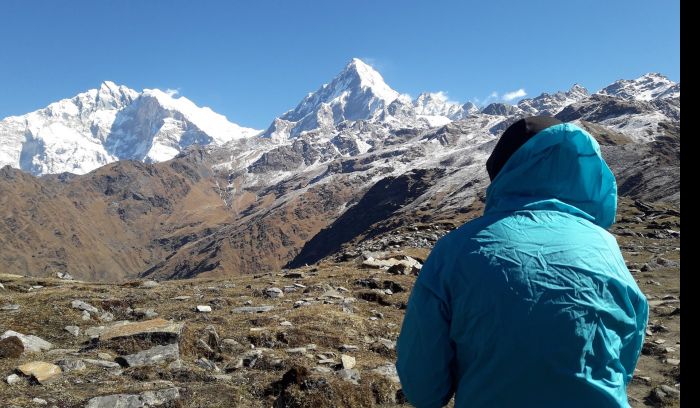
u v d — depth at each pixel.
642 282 19.14
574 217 2.80
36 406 6.91
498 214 2.87
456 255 2.78
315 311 12.65
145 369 8.58
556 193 2.86
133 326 10.19
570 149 2.84
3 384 7.68
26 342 9.60
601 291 2.57
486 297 2.60
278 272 22.11
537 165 2.85
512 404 2.52
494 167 3.11
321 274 19.14
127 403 7.25
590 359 2.51
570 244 2.64
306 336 10.92
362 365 9.60
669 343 11.69
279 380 8.39
